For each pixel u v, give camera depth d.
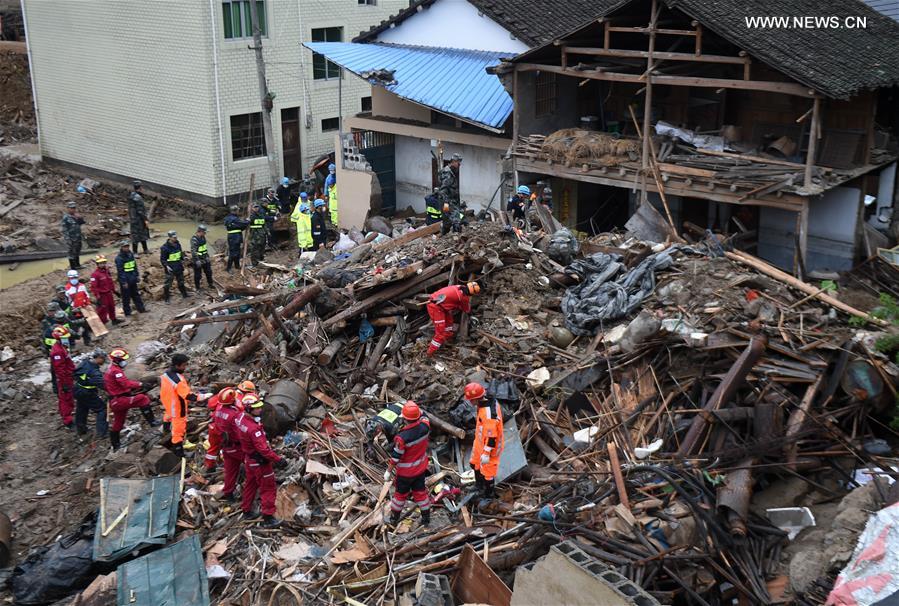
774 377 12.47
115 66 32.56
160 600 10.12
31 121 42.53
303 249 24.03
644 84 23.33
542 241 17.97
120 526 11.70
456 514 11.59
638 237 18.03
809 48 19.09
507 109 23.30
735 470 10.91
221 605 10.22
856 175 19.53
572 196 24.58
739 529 10.24
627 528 10.23
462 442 13.05
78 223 24.28
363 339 15.37
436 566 10.27
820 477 11.59
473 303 15.55
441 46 27.38
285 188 27.36
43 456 14.67
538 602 8.70
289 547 11.16
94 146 34.97
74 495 13.15
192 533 11.73
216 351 16.66
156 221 31.25
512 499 11.75
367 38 29.03
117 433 14.20
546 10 25.98
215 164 30.33
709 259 15.48
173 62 30.25
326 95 33.84
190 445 13.71
